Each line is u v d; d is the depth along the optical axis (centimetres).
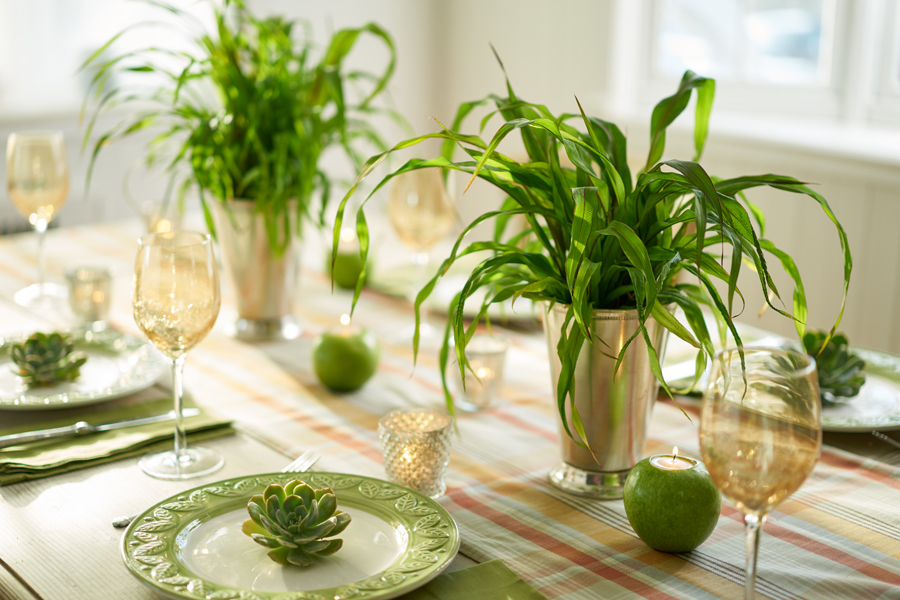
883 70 363
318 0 453
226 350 210
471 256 265
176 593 145
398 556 152
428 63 514
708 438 142
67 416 181
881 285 336
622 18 423
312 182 212
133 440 175
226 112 210
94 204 415
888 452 178
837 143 342
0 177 390
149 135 423
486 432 184
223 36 211
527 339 217
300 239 214
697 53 425
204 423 180
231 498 160
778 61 398
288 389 196
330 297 237
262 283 213
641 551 158
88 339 202
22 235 288
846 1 365
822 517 164
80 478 168
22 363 186
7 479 167
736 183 162
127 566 148
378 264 258
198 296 166
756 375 143
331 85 208
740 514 165
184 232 173
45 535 158
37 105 392
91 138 408
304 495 152
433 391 196
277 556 149
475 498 167
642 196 164
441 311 227
